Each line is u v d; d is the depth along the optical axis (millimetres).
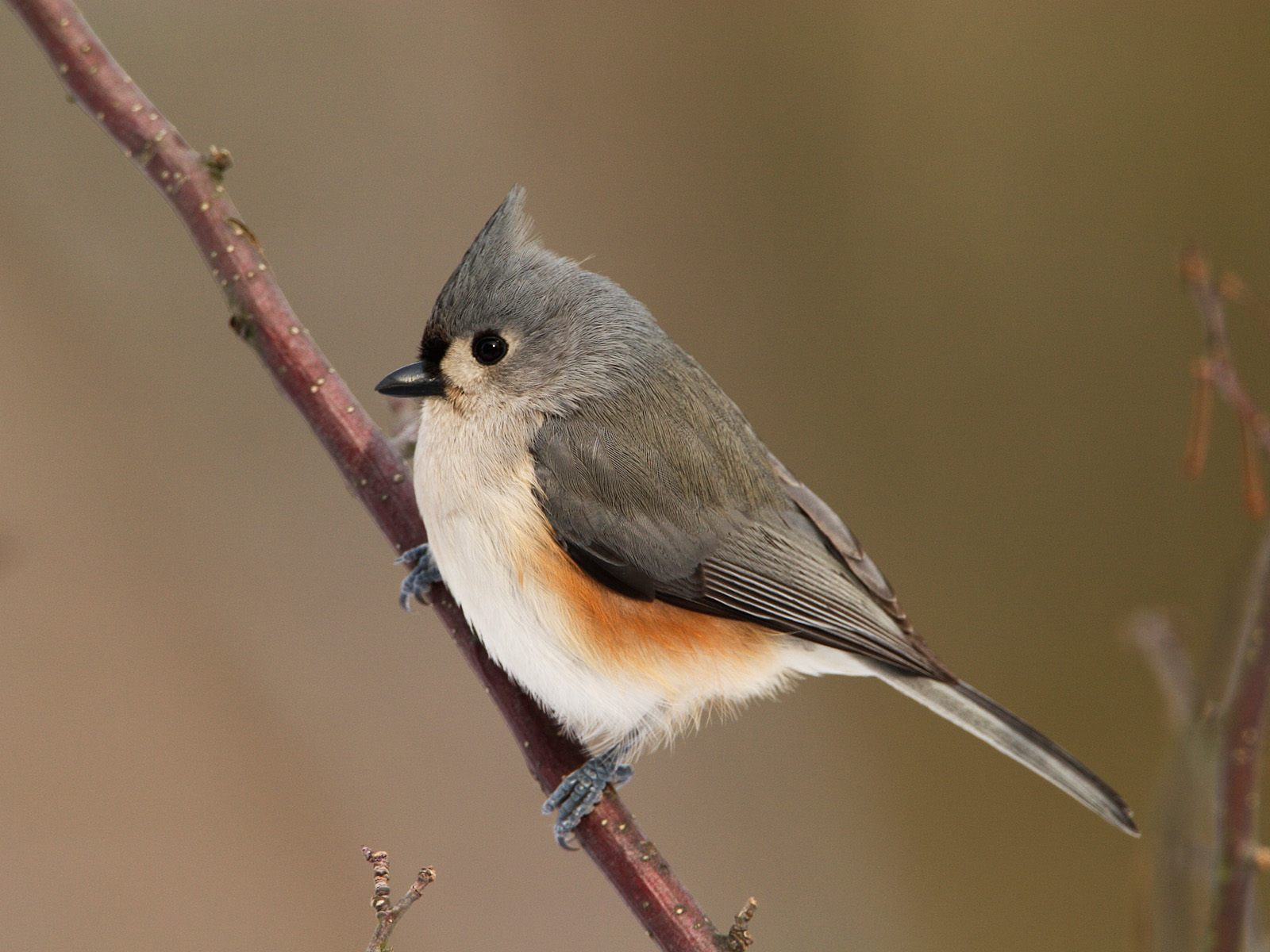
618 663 7008
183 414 10539
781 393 11766
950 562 11508
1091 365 11617
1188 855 6383
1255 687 6141
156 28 11320
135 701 9656
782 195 11977
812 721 10977
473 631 7000
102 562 9961
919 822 10797
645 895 6328
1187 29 11555
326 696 10055
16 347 10203
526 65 11852
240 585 10203
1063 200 11773
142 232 10789
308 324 10961
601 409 7168
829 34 11945
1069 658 11188
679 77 12047
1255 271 11320
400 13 11680
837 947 10070
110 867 9227
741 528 7273
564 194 11766
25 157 10633
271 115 11406
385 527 7109
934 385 11789
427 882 5078
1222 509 11094
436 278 11258
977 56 11844
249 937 9219
